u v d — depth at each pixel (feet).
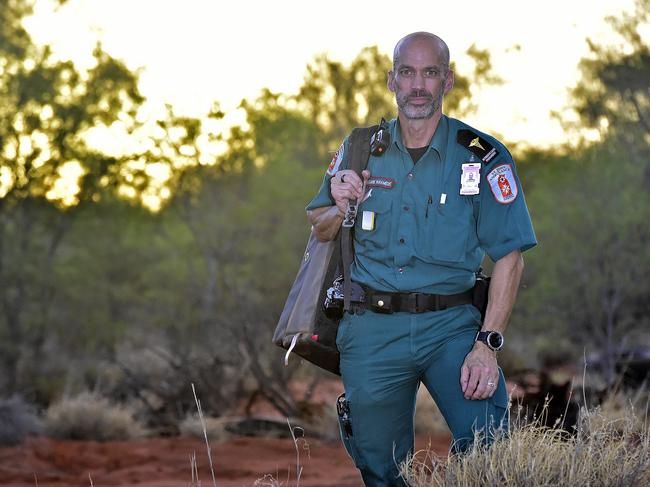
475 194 14.56
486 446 13.71
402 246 14.61
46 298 65.00
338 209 14.92
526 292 57.57
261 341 55.06
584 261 56.13
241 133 68.80
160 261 69.77
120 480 31.89
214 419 45.29
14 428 39.19
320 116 81.10
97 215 68.80
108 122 67.00
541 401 28.22
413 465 14.67
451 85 14.90
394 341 14.71
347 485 28.32
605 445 13.96
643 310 55.36
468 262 14.69
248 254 59.77
